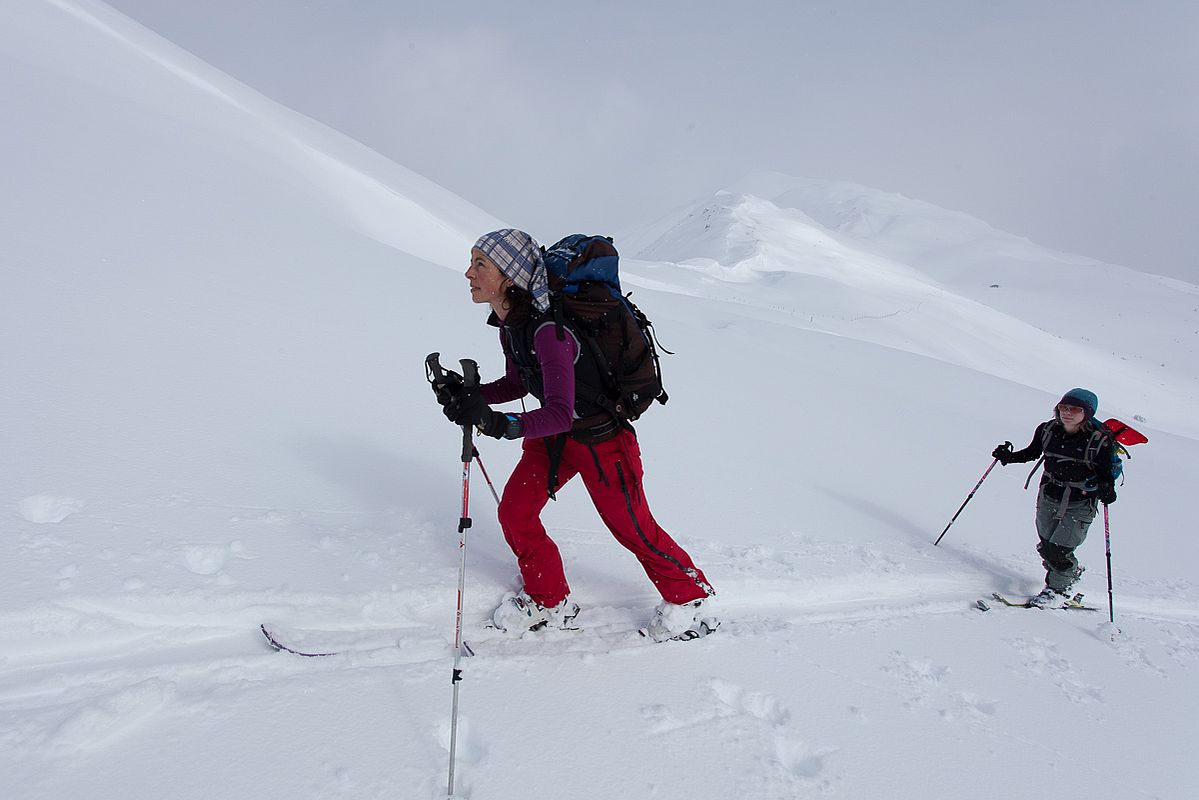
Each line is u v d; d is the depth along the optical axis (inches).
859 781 99.7
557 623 124.3
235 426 164.9
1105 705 133.7
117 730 84.6
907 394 477.4
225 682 96.7
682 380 314.3
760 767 98.5
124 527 121.1
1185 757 121.5
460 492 167.2
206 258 251.9
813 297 2327.8
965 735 115.6
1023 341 2333.9
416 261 366.3
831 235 6279.5
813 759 104.0
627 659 119.1
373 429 184.7
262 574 118.7
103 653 98.3
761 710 114.2
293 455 161.6
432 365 101.0
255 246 281.7
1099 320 3617.1
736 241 4891.7
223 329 208.5
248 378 187.9
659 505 189.0
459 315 293.3
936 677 132.4
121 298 202.7
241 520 132.6
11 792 74.1
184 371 180.5
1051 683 138.4
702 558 164.2
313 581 120.6
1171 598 199.3
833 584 165.0
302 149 642.8
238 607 110.0
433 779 86.1
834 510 216.2
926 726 116.0
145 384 169.0
